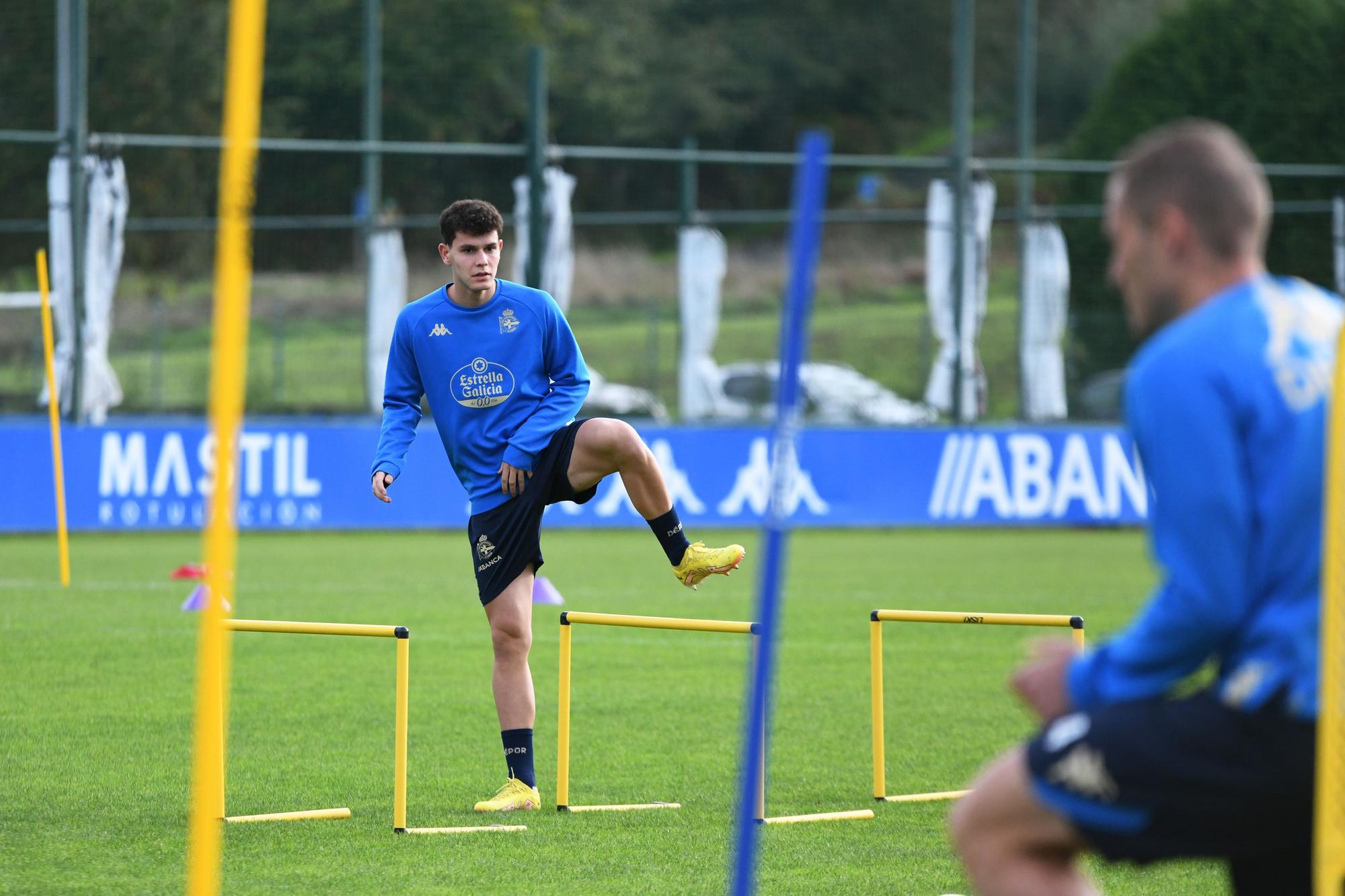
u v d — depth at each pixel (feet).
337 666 106.01
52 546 196.54
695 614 135.44
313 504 207.51
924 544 210.79
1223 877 55.83
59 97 207.31
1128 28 450.30
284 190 300.61
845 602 145.18
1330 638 28.12
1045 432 227.40
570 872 54.95
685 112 423.64
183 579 157.58
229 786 69.87
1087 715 30.09
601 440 65.31
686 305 240.32
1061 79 456.45
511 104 318.24
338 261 325.21
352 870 54.90
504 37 321.73
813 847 59.21
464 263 65.98
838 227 441.27
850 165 231.91
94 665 104.01
